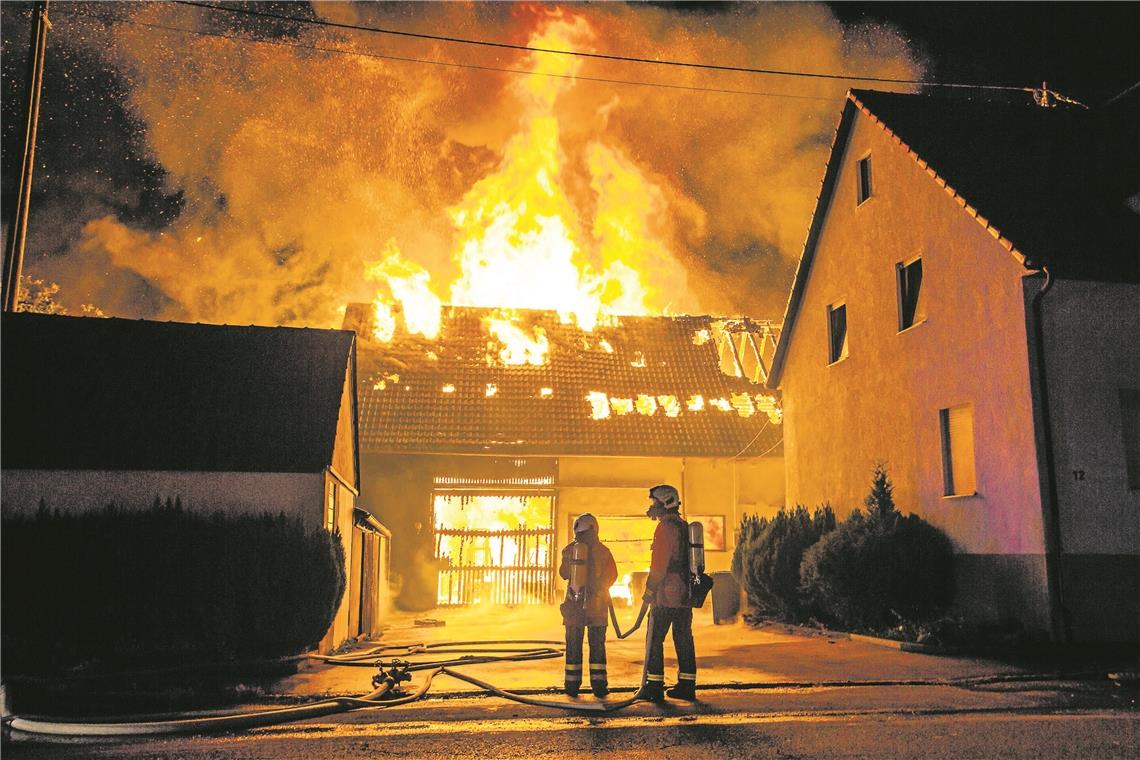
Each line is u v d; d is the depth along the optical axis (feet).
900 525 47.83
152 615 32.65
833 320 64.23
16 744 20.59
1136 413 44.52
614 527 87.92
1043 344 43.88
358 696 26.81
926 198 52.60
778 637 49.52
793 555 55.31
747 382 97.09
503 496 86.63
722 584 63.93
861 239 59.82
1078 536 42.45
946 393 50.06
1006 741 19.98
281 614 33.73
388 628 64.85
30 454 38.73
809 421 65.98
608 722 22.85
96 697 27.25
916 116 57.21
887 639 43.47
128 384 42.22
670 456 86.58
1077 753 18.72
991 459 45.93
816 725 22.21
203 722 21.71
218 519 34.14
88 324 44.78
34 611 32.09
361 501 85.40
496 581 85.76
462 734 21.24
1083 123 58.70
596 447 86.17
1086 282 44.68
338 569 36.68
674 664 35.94
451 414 87.92
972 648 39.60
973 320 47.93
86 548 32.63
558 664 36.09
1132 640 41.98
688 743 19.97
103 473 39.04
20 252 52.85
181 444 40.01
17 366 41.98
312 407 42.70
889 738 20.39
